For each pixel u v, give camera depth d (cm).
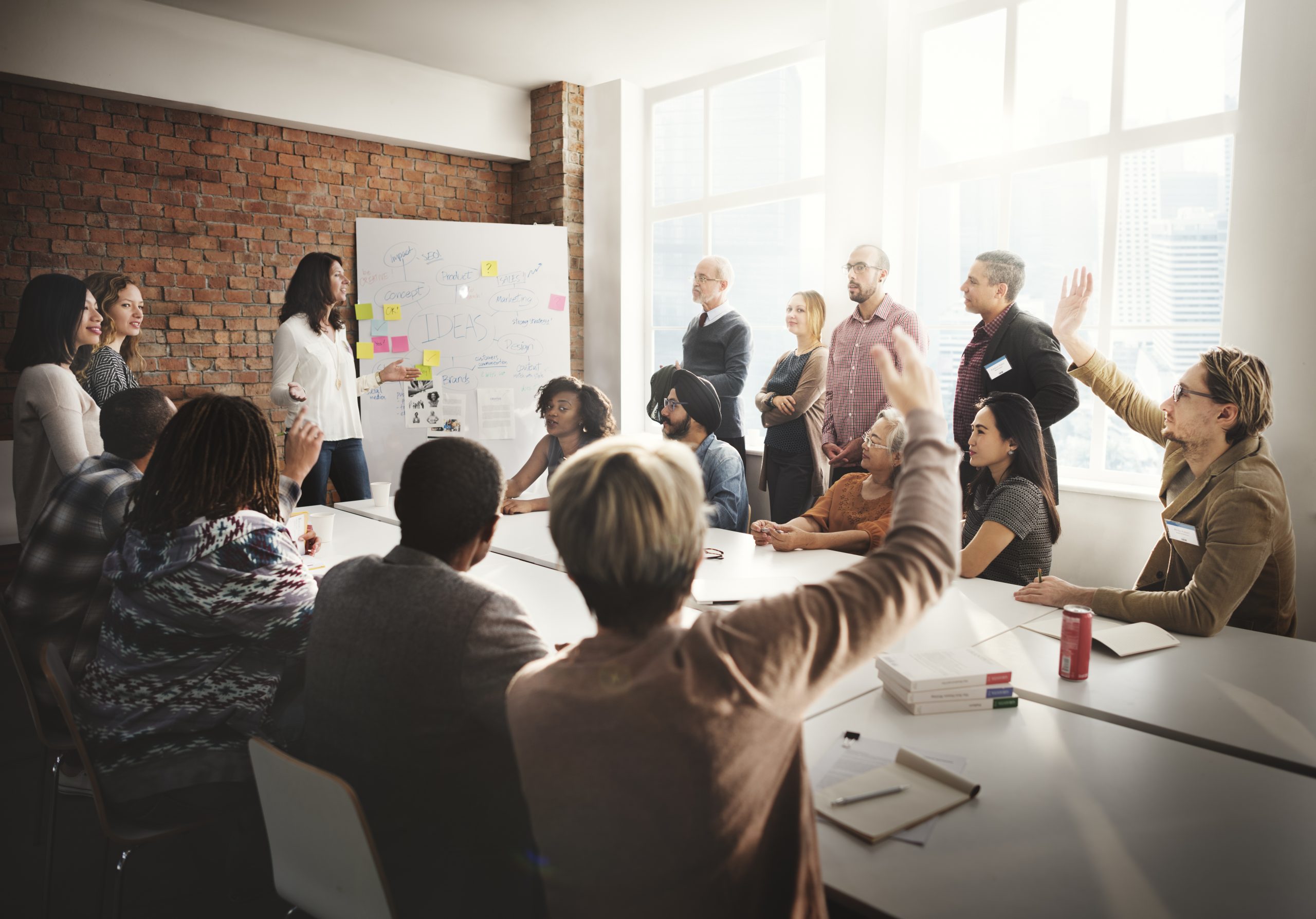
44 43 399
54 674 144
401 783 116
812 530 287
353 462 458
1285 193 292
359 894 112
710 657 79
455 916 119
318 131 496
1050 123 373
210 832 216
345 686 117
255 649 158
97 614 172
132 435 184
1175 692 154
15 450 329
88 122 429
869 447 275
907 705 148
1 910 189
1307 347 291
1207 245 335
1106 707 147
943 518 87
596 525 82
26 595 176
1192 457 200
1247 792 119
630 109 539
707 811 78
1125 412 307
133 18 421
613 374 556
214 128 466
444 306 520
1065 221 371
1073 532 361
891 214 419
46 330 350
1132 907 94
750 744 79
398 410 516
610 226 546
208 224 469
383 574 120
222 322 477
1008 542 228
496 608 114
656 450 87
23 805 237
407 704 112
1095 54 356
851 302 425
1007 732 139
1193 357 342
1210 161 330
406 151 538
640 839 79
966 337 410
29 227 418
